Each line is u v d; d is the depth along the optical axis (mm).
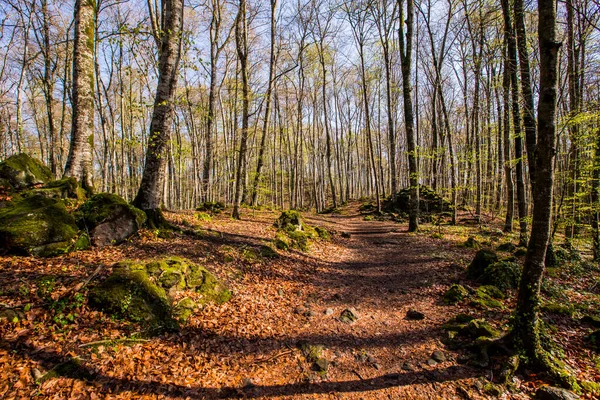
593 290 6918
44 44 17891
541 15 3705
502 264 6848
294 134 32375
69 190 7391
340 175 33875
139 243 6863
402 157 40875
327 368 4293
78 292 4457
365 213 23484
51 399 3068
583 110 7305
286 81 26797
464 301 6031
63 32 18234
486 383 3750
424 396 3650
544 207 3906
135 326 4387
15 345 3473
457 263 8523
